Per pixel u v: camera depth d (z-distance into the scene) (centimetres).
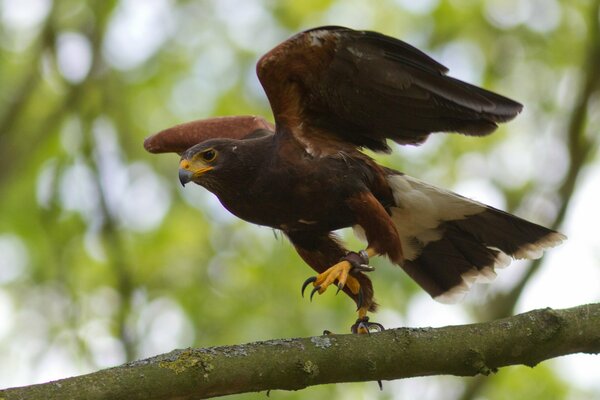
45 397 682
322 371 748
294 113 925
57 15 1795
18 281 1723
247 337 1562
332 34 886
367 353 756
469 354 768
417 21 1834
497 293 1435
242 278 1678
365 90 927
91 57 1805
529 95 1770
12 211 1767
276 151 913
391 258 912
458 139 1747
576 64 1759
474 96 908
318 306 1557
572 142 1532
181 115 1841
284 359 740
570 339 777
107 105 1825
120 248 1680
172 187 1792
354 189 907
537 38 1781
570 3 1781
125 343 1575
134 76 1867
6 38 1861
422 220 998
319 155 911
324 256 965
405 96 928
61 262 1717
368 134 967
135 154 1812
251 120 1052
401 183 970
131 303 1623
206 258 1720
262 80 907
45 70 1814
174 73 1875
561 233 991
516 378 1509
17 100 1781
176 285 1695
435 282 1045
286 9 1870
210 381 719
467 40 1811
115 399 697
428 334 770
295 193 912
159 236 1747
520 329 775
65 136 1809
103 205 1716
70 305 1667
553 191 1580
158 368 711
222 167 912
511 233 999
